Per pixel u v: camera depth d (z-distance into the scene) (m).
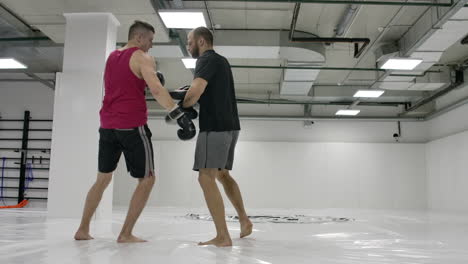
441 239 2.54
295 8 5.31
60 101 4.56
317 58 6.79
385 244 2.22
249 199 10.44
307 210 8.45
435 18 5.46
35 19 5.17
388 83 8.09
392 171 10.55
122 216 4.99
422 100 9.45
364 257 1.71
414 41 6.27
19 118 9.64
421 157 10.60
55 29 5.52
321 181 10.52
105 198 4.48
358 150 10.64
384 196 10.46
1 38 6.25
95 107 4.53
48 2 4.64
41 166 9.38
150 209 8.02
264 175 10.52
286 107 10.99
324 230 3.19
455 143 9.12
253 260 1.55
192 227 3.33
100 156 2.20
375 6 5.79
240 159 10.59
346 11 5.91
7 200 9.23
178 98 2.18
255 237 2.53
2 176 9.30
